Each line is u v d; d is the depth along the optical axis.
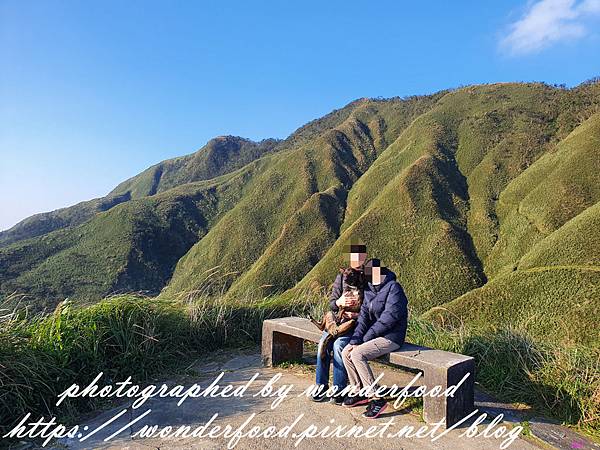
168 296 6.11
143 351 4.65
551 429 3.50
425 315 6.10
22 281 67.12
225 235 75.94
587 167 52.78
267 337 4.97
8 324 4.10
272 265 62.66
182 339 5.37
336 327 4.00
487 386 4.32
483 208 59.16
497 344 4.61
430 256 51.47
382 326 3.66
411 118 107.06
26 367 3.64
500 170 67.00
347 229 62.62
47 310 4.50
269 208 80.88
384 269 3.82
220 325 5.78
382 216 60.25
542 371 4.06
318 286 7.37
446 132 83.19
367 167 92.94
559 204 50.19
